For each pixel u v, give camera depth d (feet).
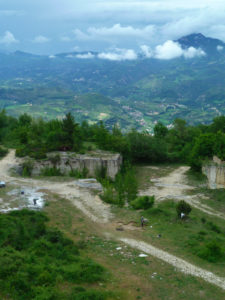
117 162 201.16
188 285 63.87
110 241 87.30
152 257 77.25
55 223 98.53
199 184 190.70
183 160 270.67
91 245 83.05
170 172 230.48
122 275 65.77
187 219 113.60
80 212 115.03
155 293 59.41
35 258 66.03
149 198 137.90
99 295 54.13
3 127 325.83
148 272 68.39
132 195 144.66
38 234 81.92
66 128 229.04
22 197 125.80
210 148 213.66
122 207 128.06
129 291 58.85
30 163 189.16
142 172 231.91
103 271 66.08
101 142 244.42
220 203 153.79
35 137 257.75
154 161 274.16
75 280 59.62
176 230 99.86
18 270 58.29
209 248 80.74
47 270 60.80
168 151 306.35
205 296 60.03
